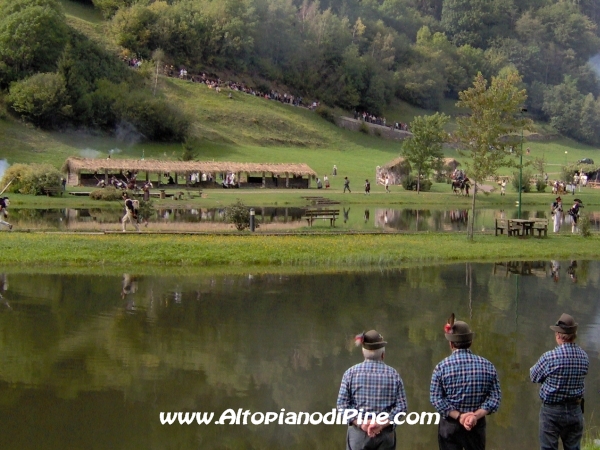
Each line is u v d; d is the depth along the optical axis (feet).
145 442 42.70
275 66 539.29
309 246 112.47
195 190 241.76
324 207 207.51
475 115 134.21
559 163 442.50
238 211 135.74
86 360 56.54
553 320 72.90
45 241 106.11
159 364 56.13
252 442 43.50
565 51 629.10
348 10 635.25
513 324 70.90
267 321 69.77
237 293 82.53
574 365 34.17
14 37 368.48
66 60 345.51
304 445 43.37
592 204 244.42
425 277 96.63
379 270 101.81
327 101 530.68
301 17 583.17
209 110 406.41
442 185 283.79
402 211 202.90
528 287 90.74
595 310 78.13
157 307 74.43
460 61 605.73
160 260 101.45
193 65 499.51
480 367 31.99
